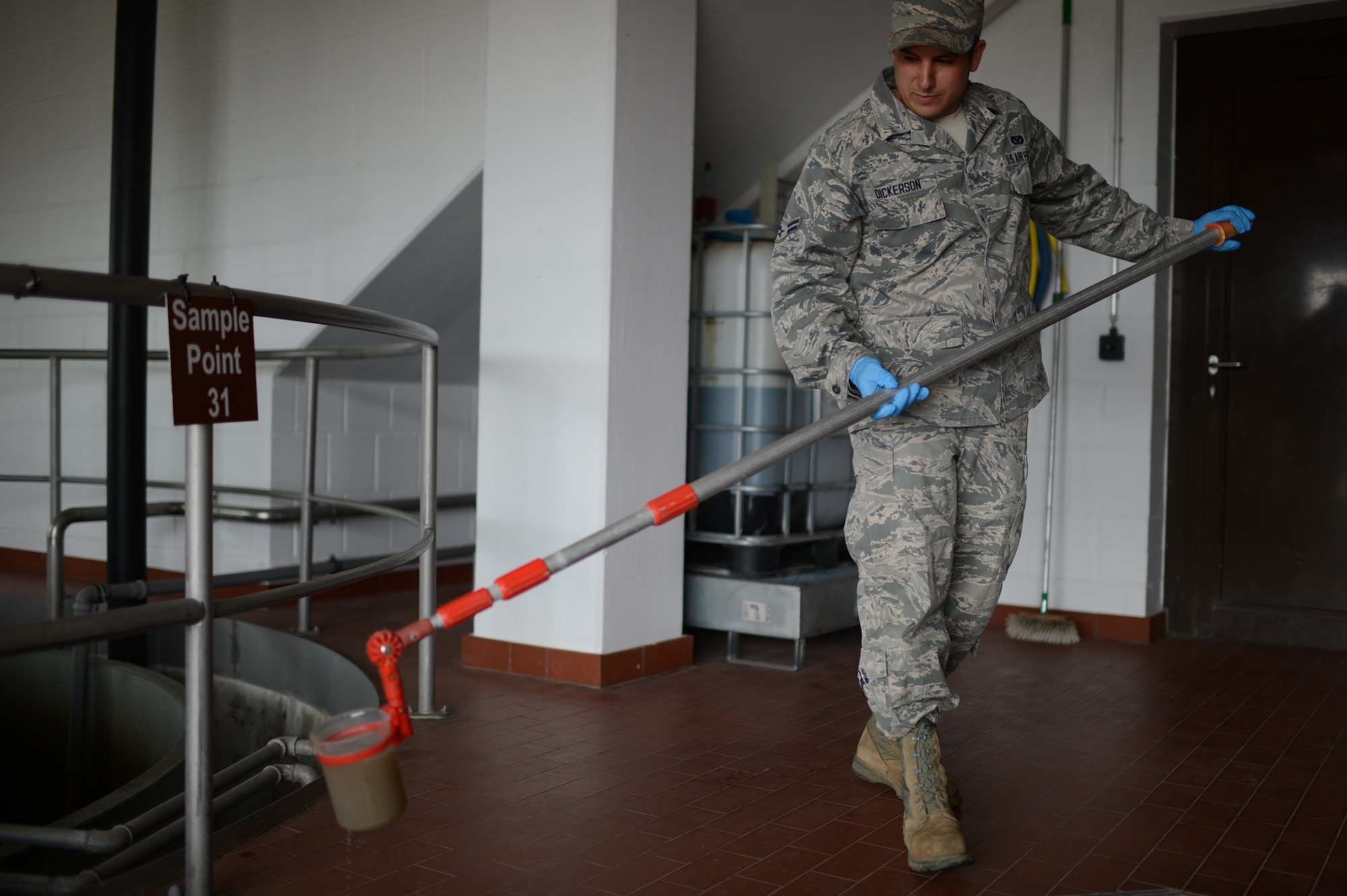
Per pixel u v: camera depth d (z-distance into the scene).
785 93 3.85
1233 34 3.99
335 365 4.43
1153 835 2.00
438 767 2.37
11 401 5.17
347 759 1.30
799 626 3.34
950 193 1.93
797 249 1.97
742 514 3.52
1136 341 3.96
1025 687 3.21
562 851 1.90
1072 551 4.09
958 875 1.81
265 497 4.29
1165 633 4.13
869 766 2.27
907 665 1.90
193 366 1.53
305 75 4.21
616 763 2.41
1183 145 4.10
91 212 4.96
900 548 1.92
